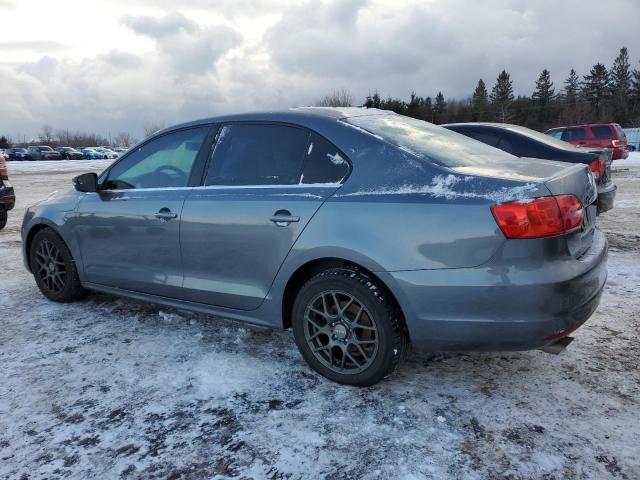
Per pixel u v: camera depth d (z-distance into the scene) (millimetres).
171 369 3191
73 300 4445
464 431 2500
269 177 3170
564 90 81188
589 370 3066
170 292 3617
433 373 3082
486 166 2852
